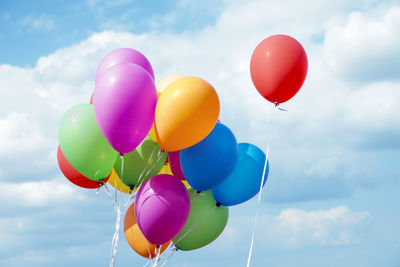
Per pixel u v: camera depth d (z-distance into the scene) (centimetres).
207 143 483
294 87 506
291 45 499
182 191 493
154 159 525
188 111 444
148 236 494
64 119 493
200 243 548
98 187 540
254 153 535
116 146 464
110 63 525
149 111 456
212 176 490
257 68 506
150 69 537
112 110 444
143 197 488
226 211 564
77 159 483
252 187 528
